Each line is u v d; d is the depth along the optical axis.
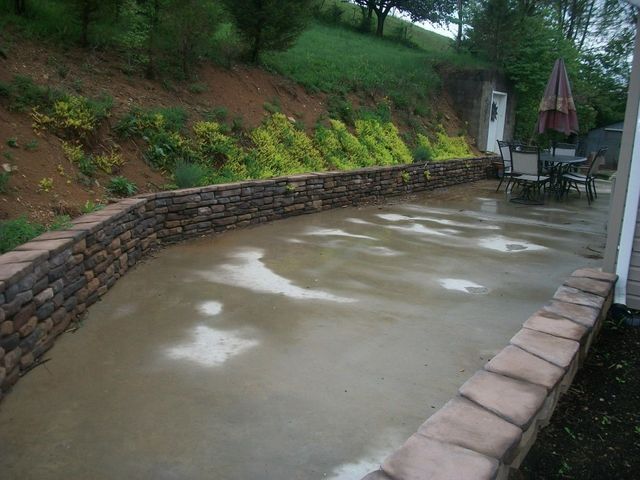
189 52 8.73
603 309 3.68
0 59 6.35
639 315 3.96
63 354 3.40
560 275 5.55
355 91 12.80
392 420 2.81
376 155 10.97
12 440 2.54
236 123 8.46
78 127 6.16
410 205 9.63
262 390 3.06
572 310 3.30
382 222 7.91
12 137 5.40
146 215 5.60
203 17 8.45
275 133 9.08
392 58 16.31
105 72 7.62
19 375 3.08
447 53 18.20
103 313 4.07
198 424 2.71
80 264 3.97
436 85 16.02
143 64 8.31
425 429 1.94
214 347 3.57
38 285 3.28
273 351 3.54
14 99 5.84
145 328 3.82
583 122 19.77
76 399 2.90
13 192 4.77
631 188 4.01
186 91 8.51
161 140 7.10
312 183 8.26
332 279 5.08
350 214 8.44
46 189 5.10
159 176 6.74
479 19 16.84
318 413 2.85
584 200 11.19
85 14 7.61
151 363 3.33
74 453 2.46
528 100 17.81
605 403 2.85
